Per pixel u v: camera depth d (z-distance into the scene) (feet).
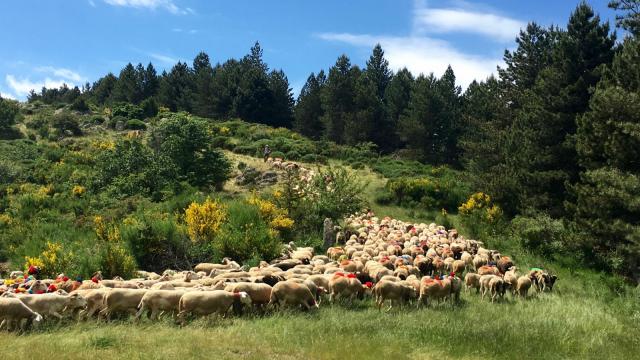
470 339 35.78
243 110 250.37
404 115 212.84
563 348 34.99
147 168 126.52
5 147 179.32
